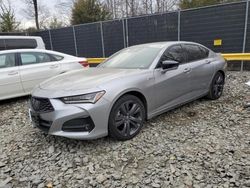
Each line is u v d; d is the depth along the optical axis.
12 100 6.99
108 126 3.65
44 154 3.67
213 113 5.00
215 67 5.70
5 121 5.32
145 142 3.82
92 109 3.43
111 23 13.21
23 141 4.18
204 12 10.39
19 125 5.00
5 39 10.04
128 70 4.23
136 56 4.74
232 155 3.36
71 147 3.79
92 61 12.38
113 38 13.38
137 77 3.99
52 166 3.35
